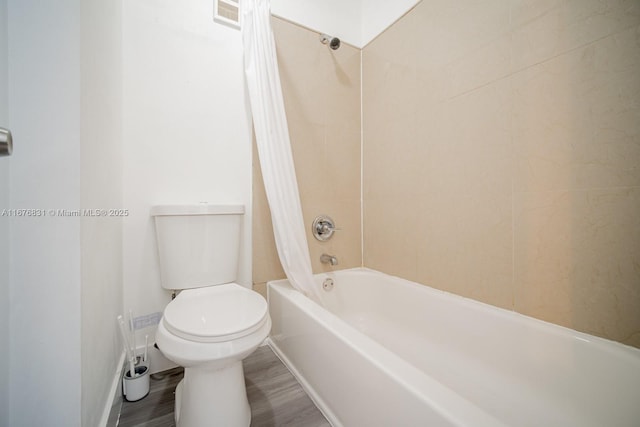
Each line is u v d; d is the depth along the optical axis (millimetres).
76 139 642
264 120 1312
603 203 793
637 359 704
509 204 1015
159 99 1235
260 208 1476
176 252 1137
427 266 1358
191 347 718
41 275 607
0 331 543
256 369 1237
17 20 594
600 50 788
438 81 1280
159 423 924
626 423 704
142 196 1195
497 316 1011
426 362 1183
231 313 876
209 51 1354
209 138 1348
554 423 808
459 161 1192
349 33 1761
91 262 724
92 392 724
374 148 1709
